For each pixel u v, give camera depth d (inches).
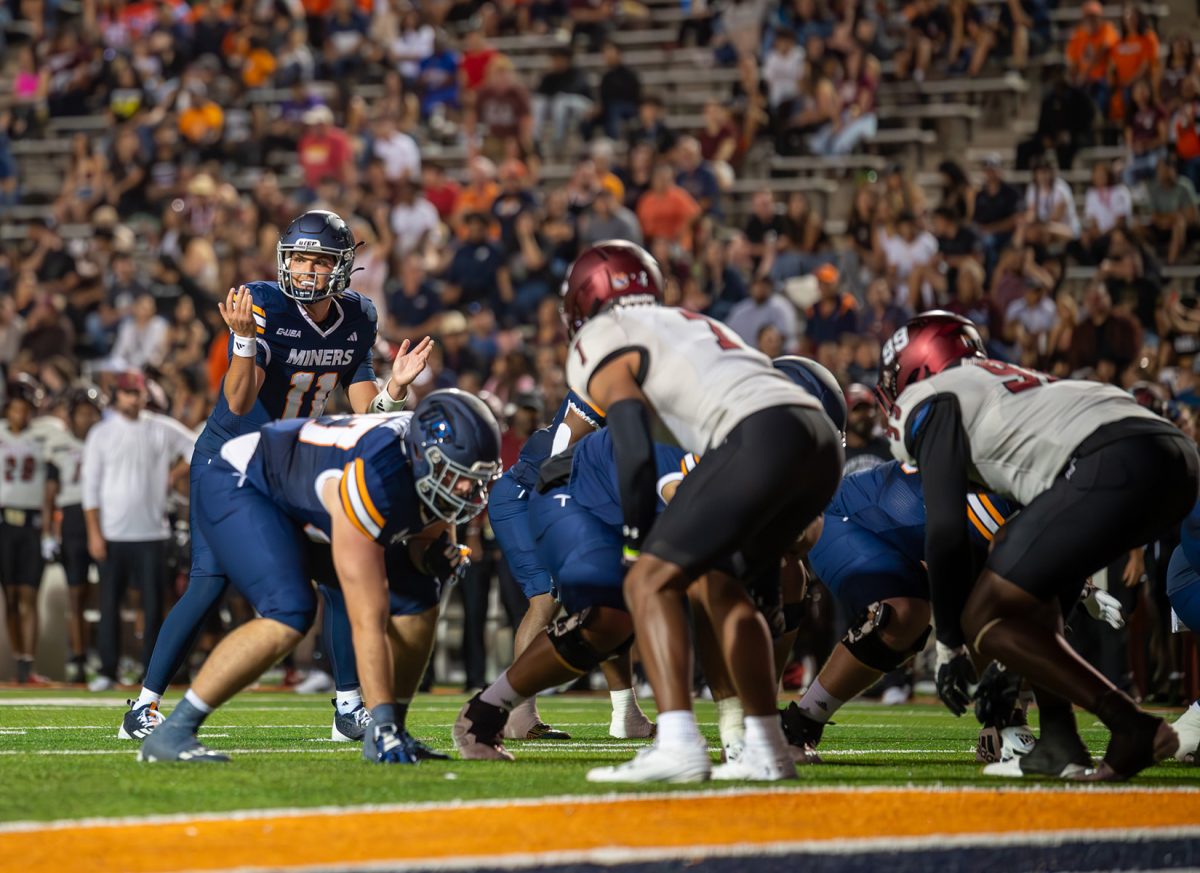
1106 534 420.8
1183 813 368.8
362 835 324.2
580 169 1590.8
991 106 1695.4
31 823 338.0
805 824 343.3
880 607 510.6
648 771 405.4
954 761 532.1
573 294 441.1
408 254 1592.0
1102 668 1003.9
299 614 456.4
